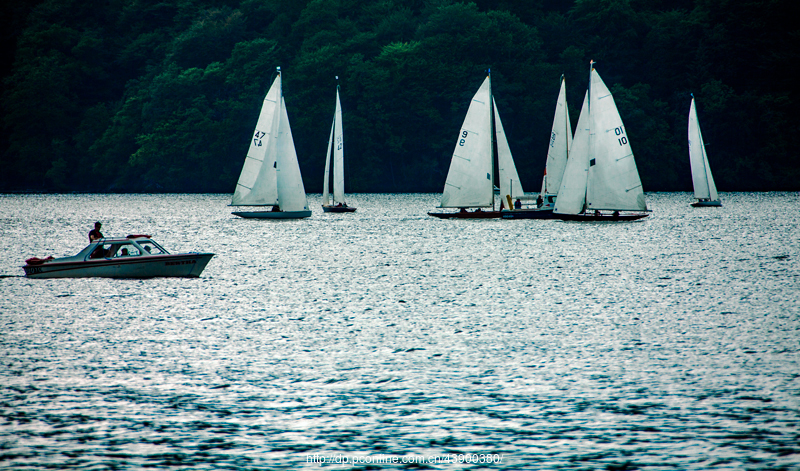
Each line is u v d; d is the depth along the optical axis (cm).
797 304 12131
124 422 6794
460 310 11969
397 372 8275
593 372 8225
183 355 9019
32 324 10806
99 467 5903
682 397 7356
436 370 8344
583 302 12644
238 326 10706
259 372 8288
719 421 6719
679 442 6297
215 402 7300
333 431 6594
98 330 10412
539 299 12988
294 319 11219
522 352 9119
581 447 6231
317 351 9219
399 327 10625
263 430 6619
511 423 6744
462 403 7250
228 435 6506
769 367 8325
